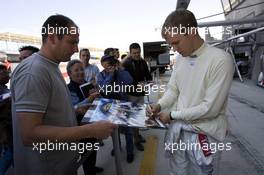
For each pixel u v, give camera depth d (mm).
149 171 3164
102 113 1676
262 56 8758
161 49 6191
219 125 1549
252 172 3043
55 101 1379
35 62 1311
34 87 1224
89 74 4324
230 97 7273
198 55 1476
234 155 3482
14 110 1395
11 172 2117
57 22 1373
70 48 1442
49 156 1434
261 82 8820
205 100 1449
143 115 1686
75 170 1740
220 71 1408
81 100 2545
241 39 10391
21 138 1277
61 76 1512
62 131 1245
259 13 8977
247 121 4938
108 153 3705
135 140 3844
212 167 1602
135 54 3902
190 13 1420
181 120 1613
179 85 1654
